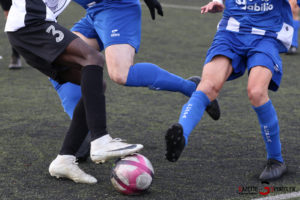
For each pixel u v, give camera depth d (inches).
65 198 429.1
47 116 701.3
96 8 553.9
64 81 478.0
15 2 459.2
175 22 1567.4
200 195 438.0
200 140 601.6
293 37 513.7
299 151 563.5
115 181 434.0
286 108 751.1
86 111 443.2
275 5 499.2
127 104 768.3
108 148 433.7
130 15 553.0
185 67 1028.5
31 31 448.5
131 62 550.3
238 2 504.1
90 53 446.3
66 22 1461.6
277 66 483.2
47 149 563.5
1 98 791.1
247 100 800.3
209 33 1424.7
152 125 663.1
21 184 460.8
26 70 995.9
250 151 564.7
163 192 444.8
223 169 507.2
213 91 473.1
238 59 489.4
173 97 818.2
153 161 528.4
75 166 470.0
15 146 570.9
